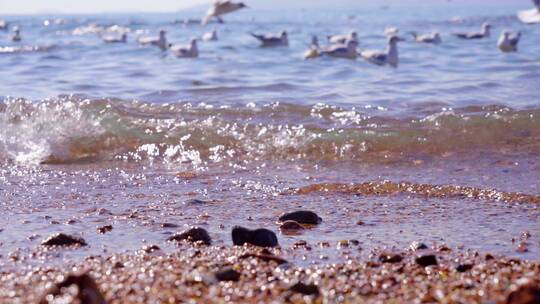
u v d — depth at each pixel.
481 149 3.72
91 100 4.22
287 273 2.66
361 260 2.78
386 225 3.05
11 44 13.77
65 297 2.44
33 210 3.17
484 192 3.30
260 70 7.46
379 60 8.27
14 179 3.51
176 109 4.22
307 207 3.20
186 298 2.51
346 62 8.65
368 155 3.72
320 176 3.52
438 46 11.99
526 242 2.93
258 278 2.62
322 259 2.79
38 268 2.71
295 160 3.71
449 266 2.72
